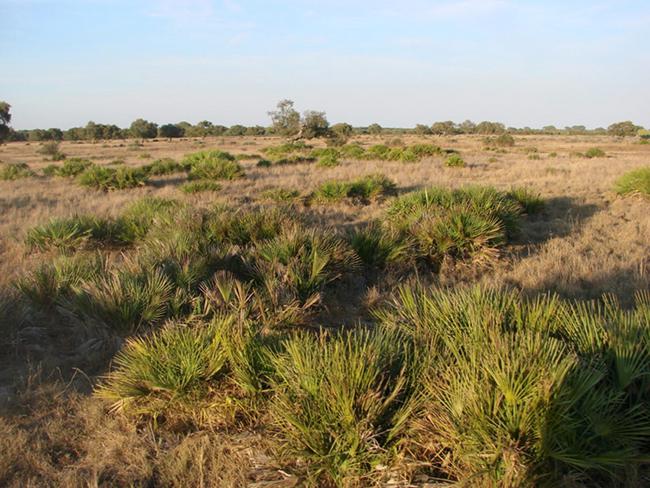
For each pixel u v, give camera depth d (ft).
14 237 33.17
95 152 194.29
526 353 10.12
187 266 19.97
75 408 12.82
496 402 9.39
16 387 13.80
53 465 10.72
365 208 44.16
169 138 373.81
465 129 440.45
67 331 17.75
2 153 211.20
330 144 191.31
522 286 21.30
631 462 9.19
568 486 8.73
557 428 8.96
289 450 10.11
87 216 34.24
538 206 38.32
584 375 9.85
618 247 27.89
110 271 20.34
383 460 9.78
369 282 23.24
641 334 11.72
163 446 11.32
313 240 22.84
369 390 10.21
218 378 12.80
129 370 13.28
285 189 49.34
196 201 45.21
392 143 196.85
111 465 10.73
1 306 17.30
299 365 11.18
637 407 9.72
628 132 367.66
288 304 17.61
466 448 9.25
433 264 25.71
